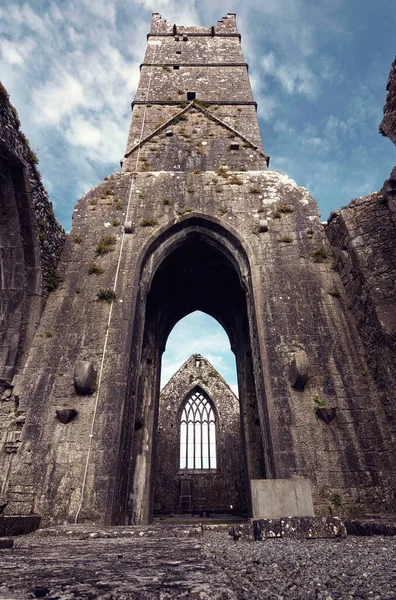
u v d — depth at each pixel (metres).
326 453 8.66
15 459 8.54
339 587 2.46
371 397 9.40
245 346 16.81
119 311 10.94
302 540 4.91
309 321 10.69
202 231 13.29
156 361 16.14
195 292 18.20
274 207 13.37
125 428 9.42
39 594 1.75
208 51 23.81
